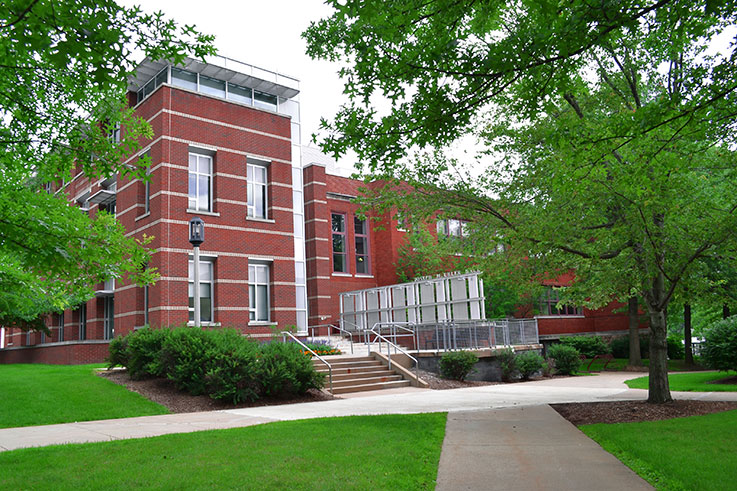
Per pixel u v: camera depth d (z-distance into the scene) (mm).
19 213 6172
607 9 5789
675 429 8219
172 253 21281
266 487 5398
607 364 28781
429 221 12641
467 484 5758
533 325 24438
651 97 12250
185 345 14336
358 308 27891
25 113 6789
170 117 22094
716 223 9539
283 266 24391
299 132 27281
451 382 18109
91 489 5414
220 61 23672
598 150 7691
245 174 23922
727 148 9938
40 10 4344
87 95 7188
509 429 8906
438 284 23312
